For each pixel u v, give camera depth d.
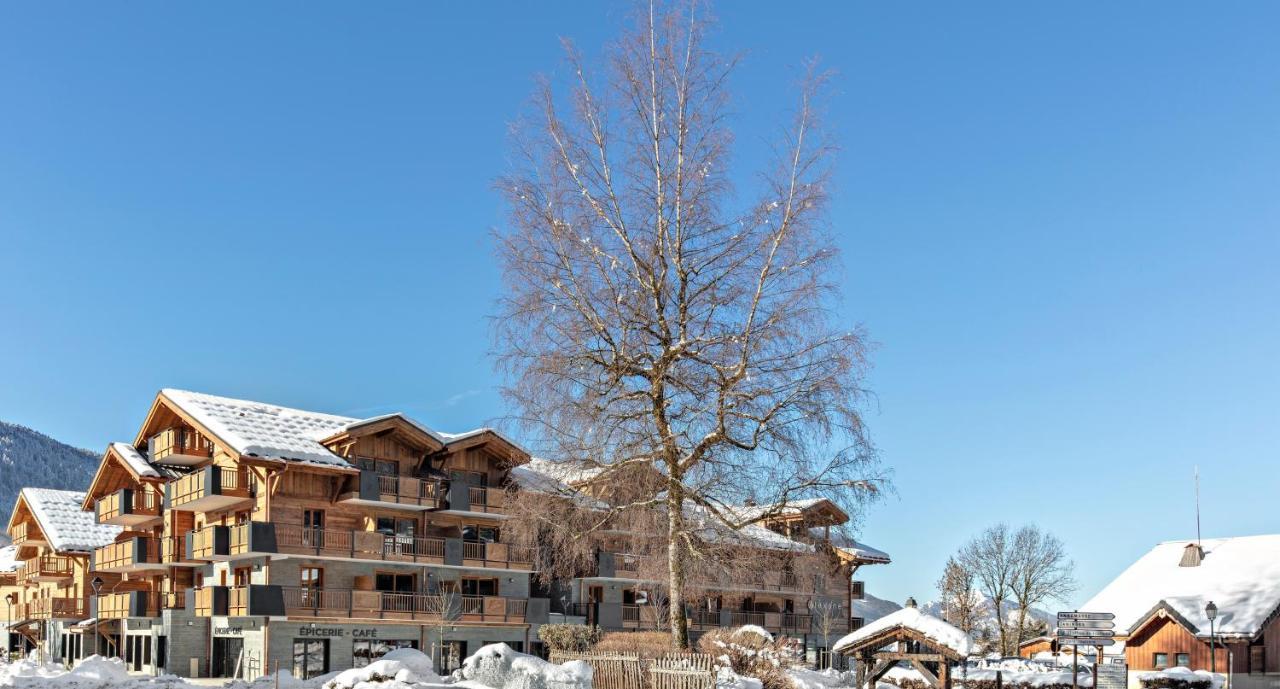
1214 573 59.31
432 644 48.69
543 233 33.72
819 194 32.84
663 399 33.25
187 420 51.12
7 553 85.56
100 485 61.25
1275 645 51.91
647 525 34.12
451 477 52.72
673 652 30.45
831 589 67.81
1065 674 36.41
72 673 36.28
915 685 33.44
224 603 47.22
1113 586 63.50
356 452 49.78
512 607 52.81
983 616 84.56
